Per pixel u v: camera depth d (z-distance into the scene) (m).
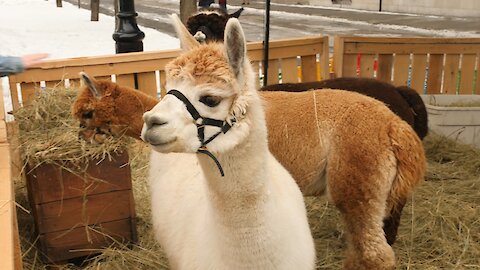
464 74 6.52
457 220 4.48
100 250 3.94
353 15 21.91
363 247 3.47
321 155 3.57
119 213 3.96
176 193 3.02
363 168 3.41
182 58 2.19
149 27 17.12
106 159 3.81
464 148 5.84
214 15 5.31
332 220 4.59
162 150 2.08
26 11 24.17
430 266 3.92
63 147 3.68
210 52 2.21
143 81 5.46
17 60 2.84
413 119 4.45
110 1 31.38
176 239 2.82
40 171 3.65
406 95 4.50
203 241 2.51
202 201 2.72
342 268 3.74
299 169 3.67
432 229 4.37
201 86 2.12
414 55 6.27
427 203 4.77
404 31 15.57
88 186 3.80
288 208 2.57
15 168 4.43
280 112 3.70
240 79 2.18
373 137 3.41
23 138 3.80
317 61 6.32
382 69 6.24
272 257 2.36
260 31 15.54
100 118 3.71
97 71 5.25
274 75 5.89
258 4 28.69
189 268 2.59
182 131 2.09
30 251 3.88
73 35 15.35
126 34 6.80
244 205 2.27
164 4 28.81
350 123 3.47
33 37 14.86
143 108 3.76
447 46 6.33
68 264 3.89
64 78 5.08
